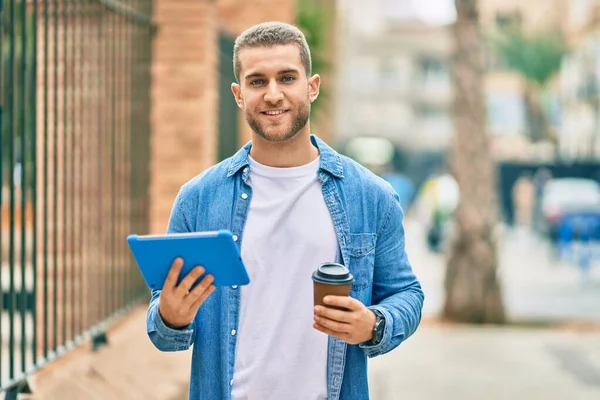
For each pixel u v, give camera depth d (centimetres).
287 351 225
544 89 4188
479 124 986
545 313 1072
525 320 1010
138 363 520
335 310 206
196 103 716
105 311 552
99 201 551
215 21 752
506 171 2602
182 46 714
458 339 875
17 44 638
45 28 433
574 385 667
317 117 1212
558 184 1997
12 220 388
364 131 5272
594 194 1920
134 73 647
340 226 229
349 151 4119
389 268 238
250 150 240
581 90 4006
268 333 226
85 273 610
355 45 5112
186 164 716
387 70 5341
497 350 816
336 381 226
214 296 230
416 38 5334
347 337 210
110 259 627
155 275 206
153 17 710
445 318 993
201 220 235
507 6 4784
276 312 226
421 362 759
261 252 227
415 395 638
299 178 230
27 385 398
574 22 4125
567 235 1439
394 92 5312
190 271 204
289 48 221
